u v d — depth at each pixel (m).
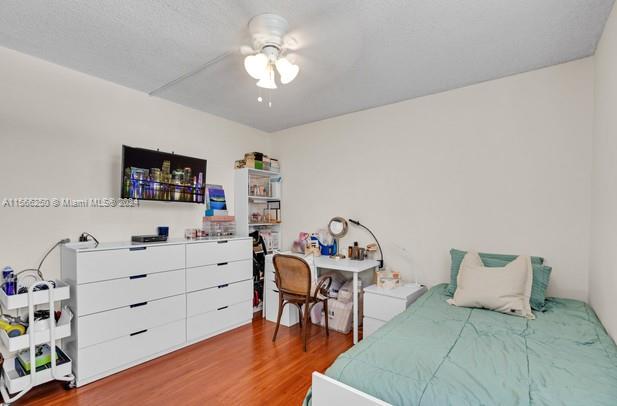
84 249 2.10
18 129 2.17
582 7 1.67
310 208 3.80
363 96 2.97
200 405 1.85
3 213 2.11
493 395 1.06
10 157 2.14
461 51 2.14
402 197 3.08
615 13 1.60
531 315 1.87
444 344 1.47
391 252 3.14
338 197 3.55
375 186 3.27
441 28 1.87
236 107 3.27
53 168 2.32
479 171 2.66
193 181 3.03
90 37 1.97
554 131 2.34
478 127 2.67
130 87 2.76
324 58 2.22
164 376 2.18
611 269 1.58
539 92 2.41
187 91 2.84
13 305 1.84
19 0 1.62
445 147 2.84
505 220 2.53
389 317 2.55
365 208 3.34
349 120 3.48
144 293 2.40
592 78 2.21
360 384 1.21
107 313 2.20
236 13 1.71
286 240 4.02
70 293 2.15
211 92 2.87
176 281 2.61
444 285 2.67
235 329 3.07
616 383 1.11
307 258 3.15
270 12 1.70
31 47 2.10
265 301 3.40
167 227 2.92
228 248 3.05
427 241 2.92
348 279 3.43
